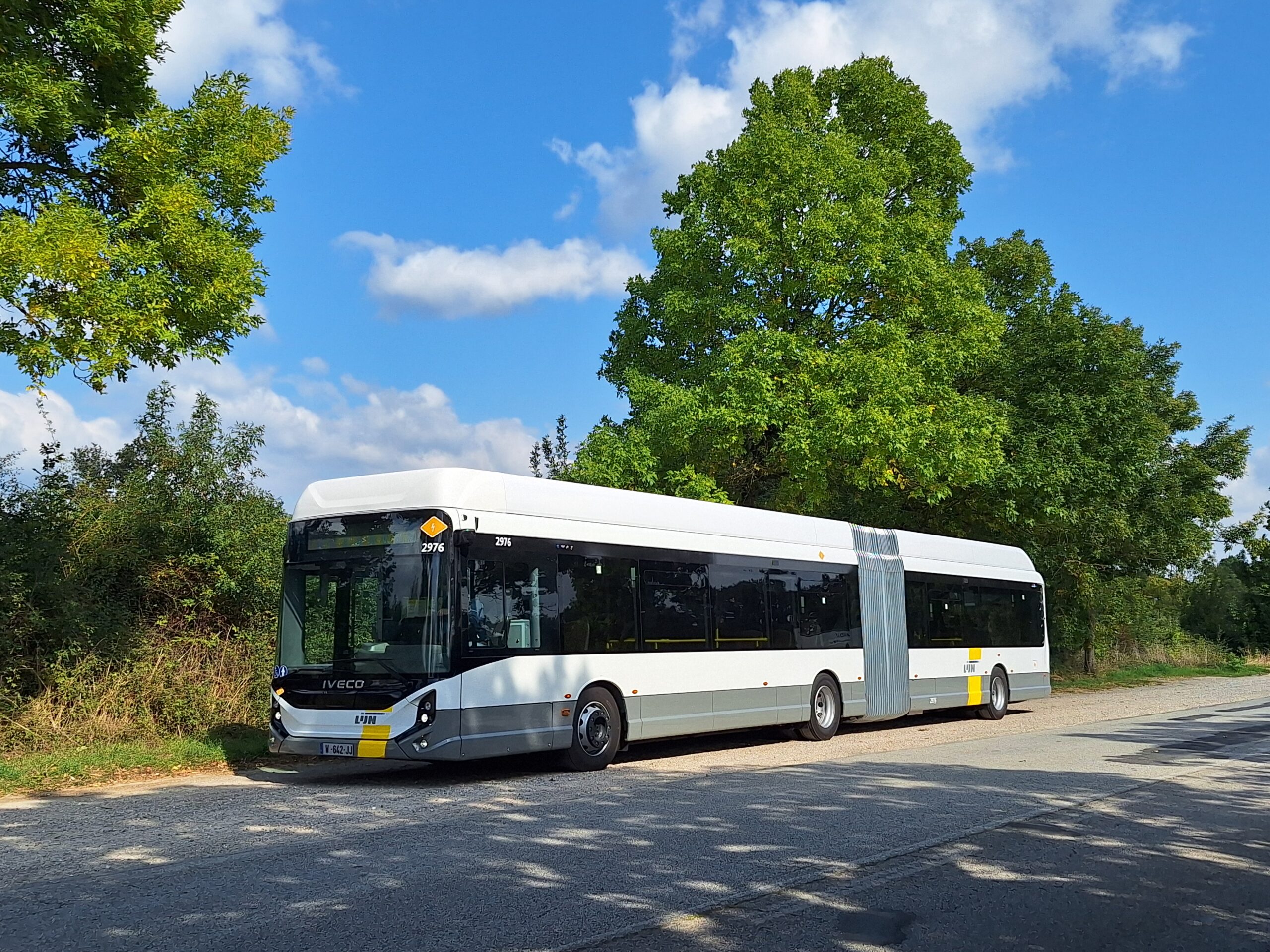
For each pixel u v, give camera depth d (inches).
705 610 562.6
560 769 494.3
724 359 800.3
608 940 207.5
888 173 902.4
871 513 1106.1
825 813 351.3
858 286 852.0
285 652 452.4
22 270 397.7
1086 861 284.5
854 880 259.0
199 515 633.0
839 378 807.1
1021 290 1110.4
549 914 224.2
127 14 475.8
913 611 748.0
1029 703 999.6
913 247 860.0
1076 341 1013.8
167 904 232.1
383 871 263.6
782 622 618.2
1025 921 226.5
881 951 203.9
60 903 232.8
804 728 637.9
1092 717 784.9
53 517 566.6
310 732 437.4
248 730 579.5
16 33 435.2
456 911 226.2
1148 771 463.2
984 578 845.2
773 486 919.0
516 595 456.1
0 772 432.5
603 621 498.3
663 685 525.7
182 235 466.0
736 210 839.1
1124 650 1651.1
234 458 666.8
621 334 970.1
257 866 269.1
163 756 491.2
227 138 518.3
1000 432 914.7
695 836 309.3
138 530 599.2
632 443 826.8
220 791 417.1
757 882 255.3
